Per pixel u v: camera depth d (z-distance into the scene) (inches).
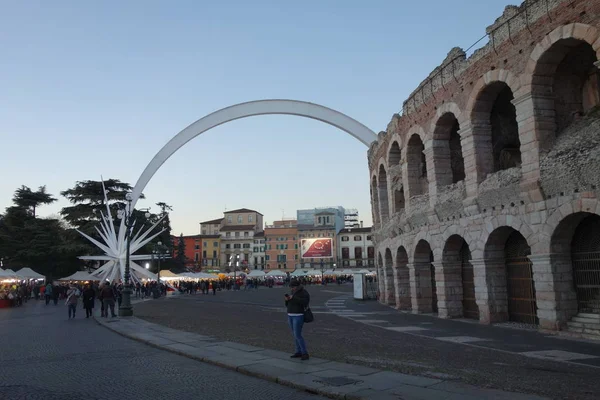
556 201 724.7
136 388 414.0
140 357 585.6
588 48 778.2
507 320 899.4
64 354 615.8
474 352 581.6
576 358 526.3
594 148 660.1
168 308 1644.9
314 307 1579.7
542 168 745.6
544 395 358.0
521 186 777.6
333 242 5954.7
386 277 1582.2
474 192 920.9
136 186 2915.8
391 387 386.6
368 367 479.5
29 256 2844.5
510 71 824.9
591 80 820.6
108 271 2642.7
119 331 864.3
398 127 1325.0
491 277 906.1
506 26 834.8
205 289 3070.9
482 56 899.4
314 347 640.4
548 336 703.7
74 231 3024.1
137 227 3698.3
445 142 1096.2
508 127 1035.3
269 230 6323.8
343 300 1956.2
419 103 1162.0
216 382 434.3
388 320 1058.1
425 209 1122.7
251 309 1584.6
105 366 523.8
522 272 876.6
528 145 780.0
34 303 2021.4
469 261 946.1
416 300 1204.5
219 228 6953.7
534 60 768.9
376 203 1763.0
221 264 6530.5
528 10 783.7
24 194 3253.0
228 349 619.2
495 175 861.8
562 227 727.1
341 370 463.5
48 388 417.7
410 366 486.9
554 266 737.0
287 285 4660.4
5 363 550.3
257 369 471.8
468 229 952.9
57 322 1115.9
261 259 6451.8
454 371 457.1
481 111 938.1
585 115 775.7
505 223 838.5
